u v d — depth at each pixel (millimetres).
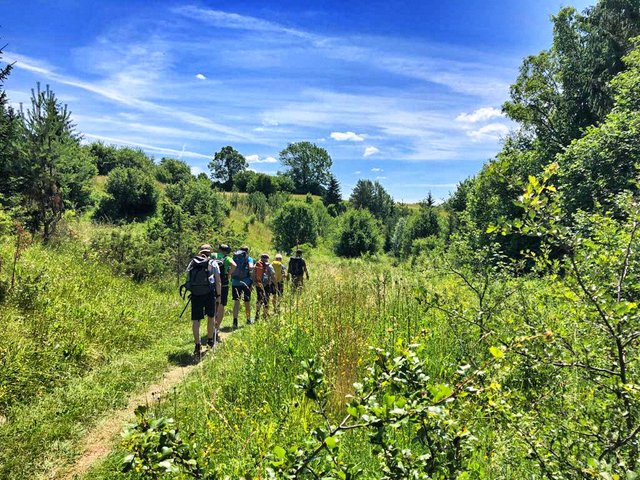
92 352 6316
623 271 2404
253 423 3711
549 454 2125
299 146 105062
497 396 2369
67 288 8062
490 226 2516
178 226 16250
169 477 2213
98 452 4059
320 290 7367
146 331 8008
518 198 2369
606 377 2387
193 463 1654
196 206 23891
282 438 3307
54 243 11422
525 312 3223
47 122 11547
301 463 1643
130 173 28969
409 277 7070
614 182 11469
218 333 8320
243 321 10219
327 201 84562
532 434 2232
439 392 1519
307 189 105312
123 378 5789
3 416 4430
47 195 11922
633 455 1939
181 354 7180
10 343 5363
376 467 2729
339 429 1646
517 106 28875
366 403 1689
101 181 36594
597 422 2281
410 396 1603
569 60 26156
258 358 5238
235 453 3184
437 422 1735
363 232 40156
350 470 1718
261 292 9211
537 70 28281
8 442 3988
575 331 2529
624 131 12148
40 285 7234
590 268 2445
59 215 12156
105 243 12484
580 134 25094
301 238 37594
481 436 2777
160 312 9562
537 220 2400
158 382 5902
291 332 5617
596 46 24797
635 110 12883
